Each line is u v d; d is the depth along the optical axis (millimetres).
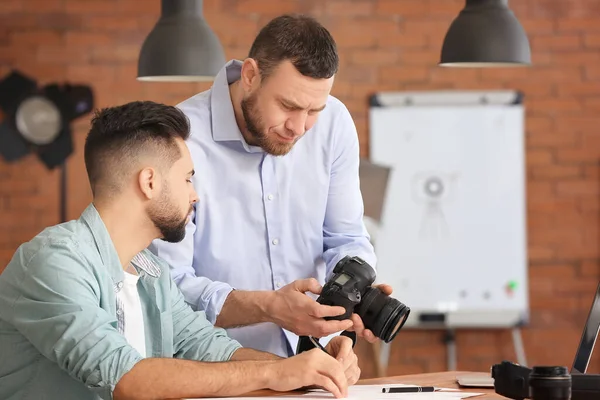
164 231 2229
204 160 2559
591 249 6277
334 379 2076
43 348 2051
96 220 2184
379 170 5207
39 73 6219
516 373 1952
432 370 6254
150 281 2338
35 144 6062
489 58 3633
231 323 2436
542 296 6273
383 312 2254
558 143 6273
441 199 6242
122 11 6246
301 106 2330
